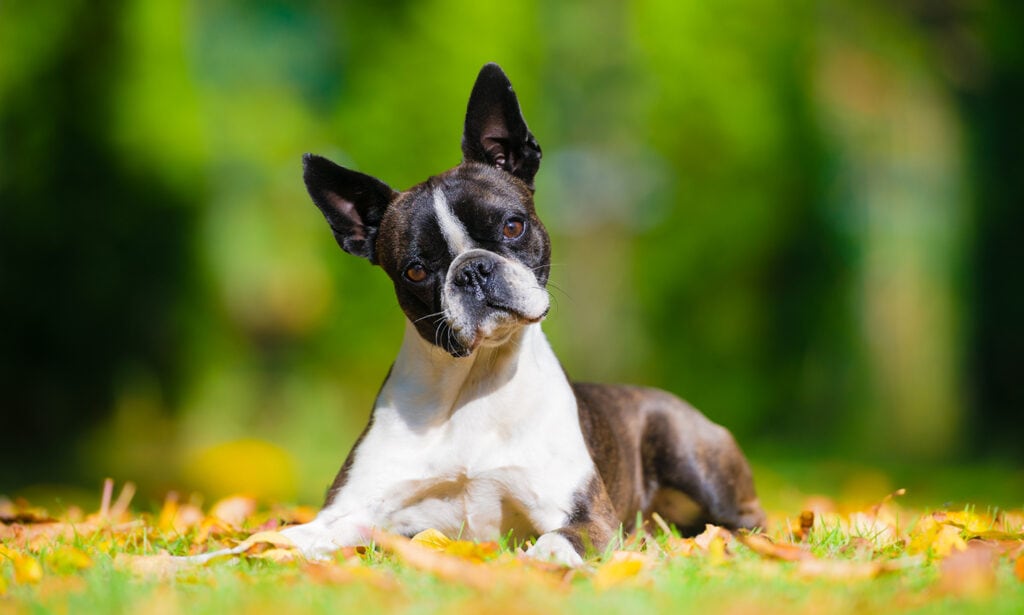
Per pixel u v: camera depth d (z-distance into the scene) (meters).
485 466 5.44
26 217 16.84
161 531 6.04
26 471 14.74
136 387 17.50
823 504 7.61
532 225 5.71
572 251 21.42
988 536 5.31
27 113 16.83
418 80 18.44
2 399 16.95
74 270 17.11
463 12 18.42
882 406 18.59
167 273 17.52
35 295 17.00
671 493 6.26
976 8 18.42
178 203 17.48
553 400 5.56
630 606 3.70
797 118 18.69
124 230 17.22
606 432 5.89
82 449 17.03
